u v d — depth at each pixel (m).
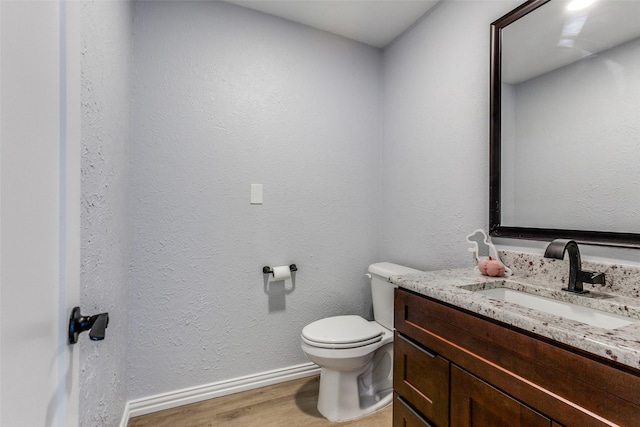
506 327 0.81
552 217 1.23
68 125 0.55
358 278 2.18
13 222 0.38
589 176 1.12
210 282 1.76
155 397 1.63
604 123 1.08
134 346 1.59
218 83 1.77
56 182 0.51
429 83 1.83
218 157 1.77
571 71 1.17
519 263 1.32
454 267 1.66
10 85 0.37
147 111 1.61
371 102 2.23
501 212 1.41
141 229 1.60
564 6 1.20
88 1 0.83
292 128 1.96
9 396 0.36
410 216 1.97
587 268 1.10
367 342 1.59
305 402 1.72
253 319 1.86
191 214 1.71
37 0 0.44
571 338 0.66
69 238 0.55
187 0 1.70
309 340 1.58
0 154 0.35
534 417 0.73
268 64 1.90
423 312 1.10
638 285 0.97
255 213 1.87
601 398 0.62
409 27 2.00
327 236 2.08
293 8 1.84
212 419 1.57
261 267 1.88
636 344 0.60
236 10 1.82
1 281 0.35
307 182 2.01
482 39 1.52
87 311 0.85
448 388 0.98
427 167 1.84
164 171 1.65
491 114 1.44
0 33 0.35
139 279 1.60
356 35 2.11
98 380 0.97
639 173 0.99
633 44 1.01
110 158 1.10
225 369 1.80
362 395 1.75
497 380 0.82
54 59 0.50
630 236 1.00
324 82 2.06
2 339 0.35
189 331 1.71
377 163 2.25
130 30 1.51
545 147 1.25
